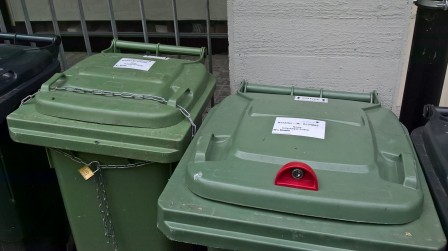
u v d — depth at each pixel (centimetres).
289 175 129
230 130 158
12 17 505
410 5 196
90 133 160
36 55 211
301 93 193
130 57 202
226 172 135
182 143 156
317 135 149
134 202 176
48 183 227
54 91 174
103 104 164
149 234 183
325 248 122
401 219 121
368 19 203
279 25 213
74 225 190
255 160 139
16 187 203
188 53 210
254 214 128
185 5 461
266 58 222
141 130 158
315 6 205
